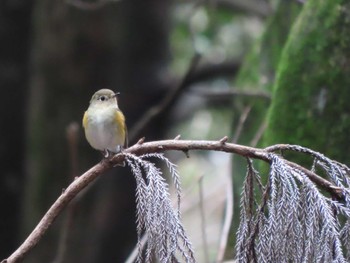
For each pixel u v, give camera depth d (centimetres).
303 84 737
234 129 1011
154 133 1350
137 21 1312
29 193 1289
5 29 1394
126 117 1314
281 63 764
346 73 721
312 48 739
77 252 1267
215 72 1473
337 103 720
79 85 1262
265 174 698
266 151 443
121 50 1292
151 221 427
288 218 421
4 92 1400
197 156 1780
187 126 1723
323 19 740
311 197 423
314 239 419
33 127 1280
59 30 1259
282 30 998
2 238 1405
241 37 1675
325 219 418
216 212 1590
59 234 1256
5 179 1404
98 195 1289
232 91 991
